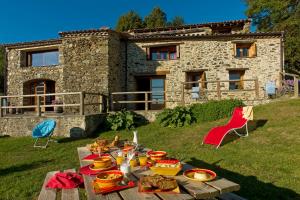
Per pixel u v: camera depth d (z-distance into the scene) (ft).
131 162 11.35
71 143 31.12
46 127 31.58
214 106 36.14
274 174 16.39
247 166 18.31
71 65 46.03
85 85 45.39
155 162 11.64
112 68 46.68
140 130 35.53
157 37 49.83
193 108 36.86
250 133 26.86
